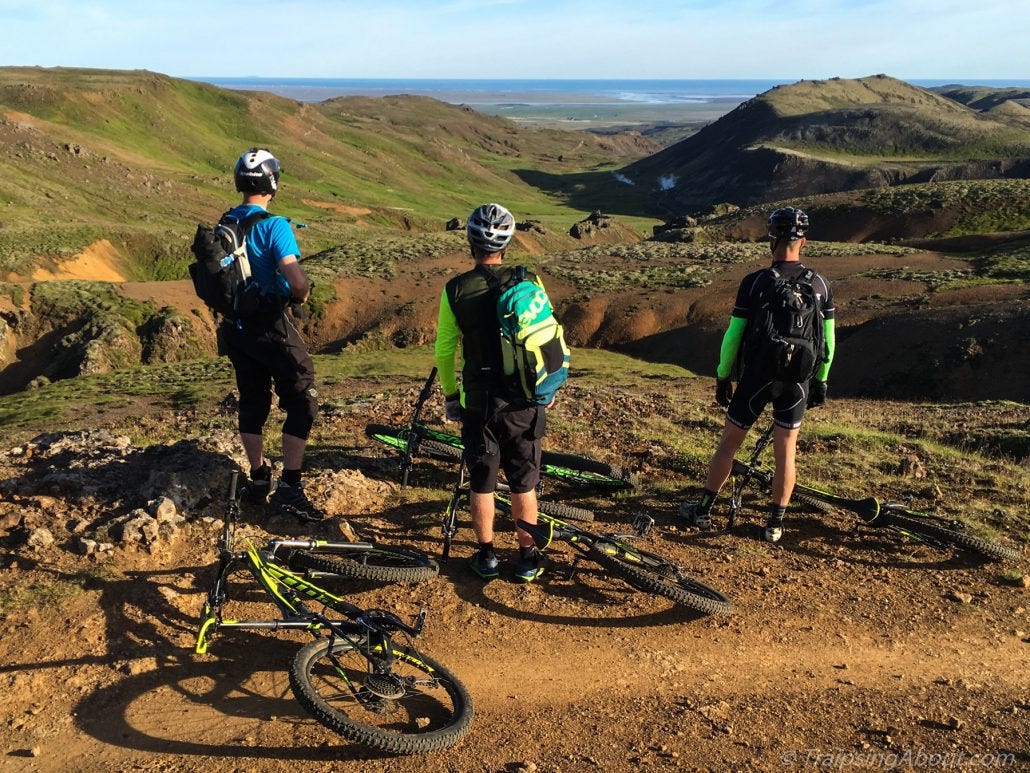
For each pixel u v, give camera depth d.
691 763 3.63
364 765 3.52
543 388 4.39
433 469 6.99
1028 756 3.70
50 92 163.25
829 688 4.30
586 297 57.28
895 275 53.84
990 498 6.86
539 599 5.02
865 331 43.81
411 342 55.59
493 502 4.97
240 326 4.91
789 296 5.22
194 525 5.19
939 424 12.59
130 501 5.29
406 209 167.12
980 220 87.38
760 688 4.29
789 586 5.35
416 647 4.46
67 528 5.03
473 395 4.50
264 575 4.14
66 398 30.92
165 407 25.86
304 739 3.66
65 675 3.95
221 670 4.11
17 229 78.56
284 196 138.75
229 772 3.43
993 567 5.63
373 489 6.23
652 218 199.38
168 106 187.00
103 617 4.34
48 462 6.09
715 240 103.62
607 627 4.79
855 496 6.79
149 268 83.75
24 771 3.40
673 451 7.90
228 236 4.66
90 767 3.44
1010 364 36.38
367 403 12.02
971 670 4.50
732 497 6.35
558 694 4.17
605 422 9.36
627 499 6.70
